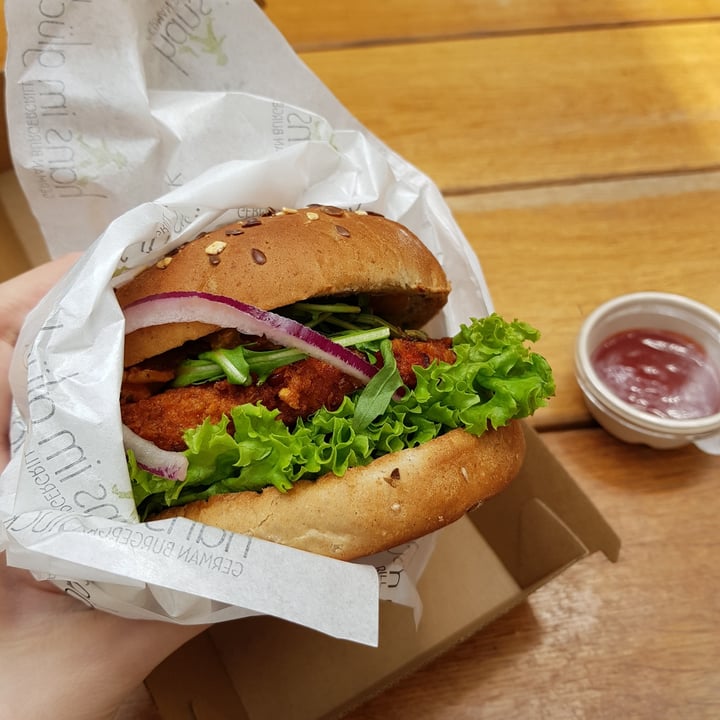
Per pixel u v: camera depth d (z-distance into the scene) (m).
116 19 0.26
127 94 0.27
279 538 0.20
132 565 0.19
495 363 0.23
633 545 0.30
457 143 0.41
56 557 0.19
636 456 0.32
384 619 0.29
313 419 0.22
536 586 0.27
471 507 0.22
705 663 0.28
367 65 0.44
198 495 0.21
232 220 0.26
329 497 0.20
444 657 0.28
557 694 0.27
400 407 0.22
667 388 0.32
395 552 0.24
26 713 0.21
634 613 0.29
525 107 0.42
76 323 0.21
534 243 0.38
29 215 0.37
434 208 0.30
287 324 0.22
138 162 0.28
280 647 0.28
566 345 0.34
